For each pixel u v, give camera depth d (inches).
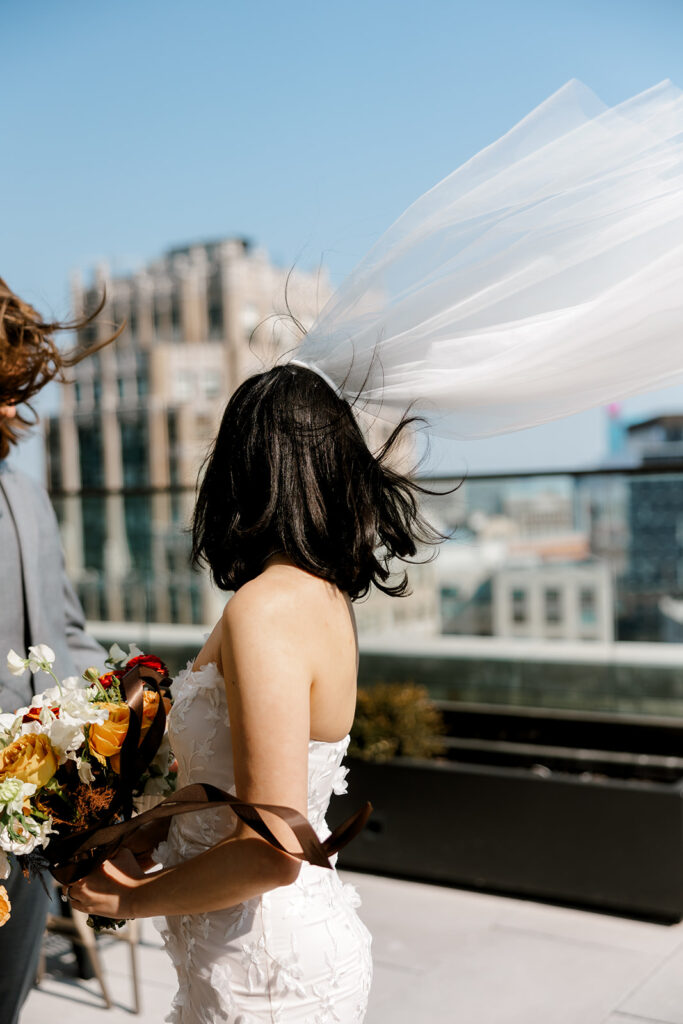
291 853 48.9
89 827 60.8
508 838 153.0
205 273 3334.2
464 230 63.0
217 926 57.1
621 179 61.7
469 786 156.0
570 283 62.4
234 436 57.9
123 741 61.7
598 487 177.0
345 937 58.8
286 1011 56.2
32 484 87.5
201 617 213.8
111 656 71.0
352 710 58.1
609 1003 120.1
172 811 52.8
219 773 56.7
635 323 60.1
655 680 174.4
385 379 63.5
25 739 60.8
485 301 62.4
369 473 57.8
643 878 143.6
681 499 171.3
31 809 59.8
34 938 79.5
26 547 83.4
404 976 129.0
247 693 50.6
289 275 66.4
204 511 59.7
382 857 162.9
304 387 58.2
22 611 83.0
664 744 173.8
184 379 3255.4
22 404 81.9
